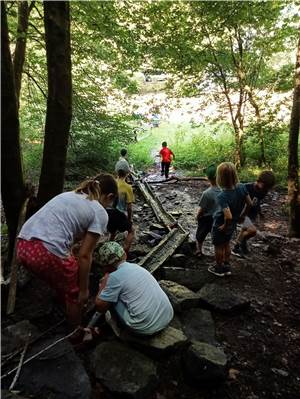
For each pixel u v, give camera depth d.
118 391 2.61
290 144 6.59
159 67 10.62
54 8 4.07
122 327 3.14
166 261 5.02
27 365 2.71
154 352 3.00
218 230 4.53
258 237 6.64
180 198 9.83
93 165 12.61
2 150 4.02
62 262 2.81
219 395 2.88
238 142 12.30
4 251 4.76
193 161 14.80
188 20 10.19
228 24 10.39
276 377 3.15
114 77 10.63
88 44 9.14
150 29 8.84
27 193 4.39
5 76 3.81
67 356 2.81
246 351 3.42
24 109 11.56
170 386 2.88
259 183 4.96
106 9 7.78
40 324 3.32
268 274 5.11
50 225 2.80
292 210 6.72
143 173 13.57
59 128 4.36
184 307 3.77
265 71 12.17
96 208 2.92
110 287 3.05
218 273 4.79
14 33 6.91
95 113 11.13
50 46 4.18
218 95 12.77
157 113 13.44
